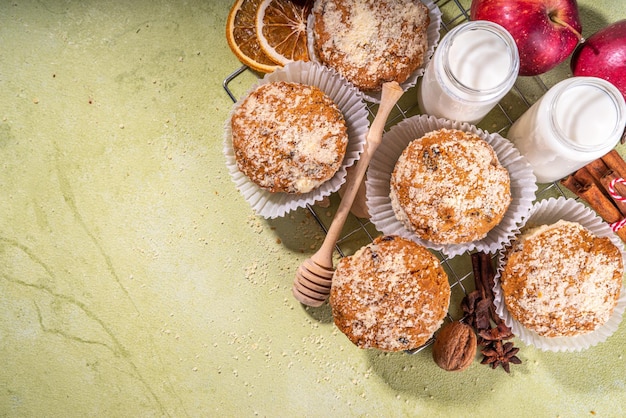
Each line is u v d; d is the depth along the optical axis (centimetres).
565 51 41
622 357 46
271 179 40
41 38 45
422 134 42
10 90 46
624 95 42
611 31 41
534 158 41
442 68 37
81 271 47
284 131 39
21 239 47
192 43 46
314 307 47
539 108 39
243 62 44
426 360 46
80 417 47
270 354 47
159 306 47
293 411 47
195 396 47
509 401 47
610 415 46
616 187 43
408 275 39
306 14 43
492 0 40
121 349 47
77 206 47
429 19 42
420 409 47
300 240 46
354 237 46
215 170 46
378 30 41
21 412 47
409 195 39
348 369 47
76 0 45
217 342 47
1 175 46
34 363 47
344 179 41
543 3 39
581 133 38
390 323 39
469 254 45
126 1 45
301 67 41
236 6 43
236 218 46
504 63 37
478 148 39
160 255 47
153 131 46
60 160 46
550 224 42
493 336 44
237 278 47
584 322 40
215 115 46
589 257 39
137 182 46
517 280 40
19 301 47
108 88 46
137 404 47
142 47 46
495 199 39
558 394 46
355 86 42
